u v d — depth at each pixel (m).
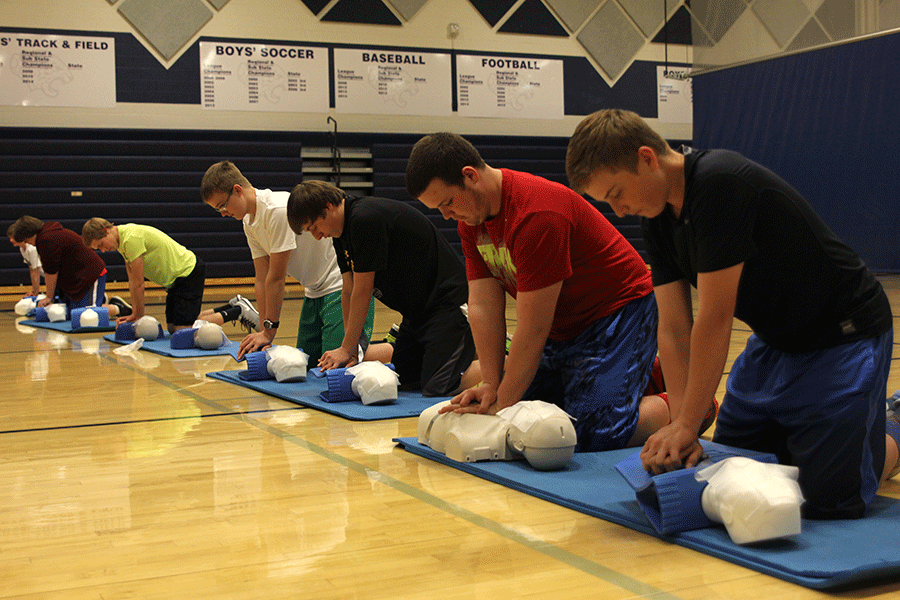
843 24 8.23
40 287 10.27
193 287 5.56
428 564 1.38
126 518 1.69
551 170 12.05
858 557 1.30
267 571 1.36
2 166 10.04
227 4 10.66
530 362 2.06
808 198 8.78
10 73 9.98
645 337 2.21
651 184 1.46
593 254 2.16
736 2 8.99
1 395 3.36
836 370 1.54
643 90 12.39
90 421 2.79
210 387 3.54
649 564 1.35
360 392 2.97
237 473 2.05
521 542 1.48
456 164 1.96
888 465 1.70
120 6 10.28
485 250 2.14
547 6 11.89
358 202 3.00
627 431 2.16
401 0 11.28
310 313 3.85
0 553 1.49
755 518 1.36
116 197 10.40
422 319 3.20
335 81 11.12
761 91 8.98
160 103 10.48
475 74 11.66
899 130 8.02
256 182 10.82
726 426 1.75
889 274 8.70
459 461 2.06
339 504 1.75
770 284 1.53
